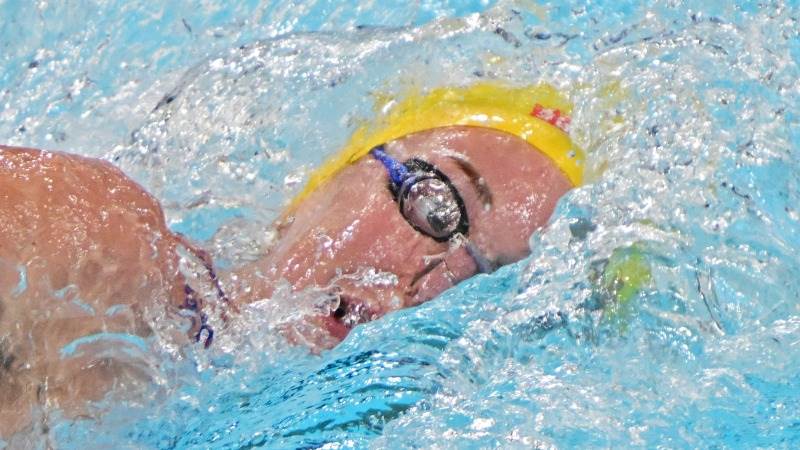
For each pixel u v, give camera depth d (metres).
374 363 9.27
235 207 10.98
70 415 8.19
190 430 8.70
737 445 8.20
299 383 9.13
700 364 8.95
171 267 8.94
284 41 11.91
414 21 13.28
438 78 10.77
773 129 10.56
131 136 11.62
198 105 11.62
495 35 11.04
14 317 7.91
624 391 8.74
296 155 11.07
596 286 9.38
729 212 9.92
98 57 12.87
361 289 9.74
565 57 10.81
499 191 9.91
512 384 8.91
